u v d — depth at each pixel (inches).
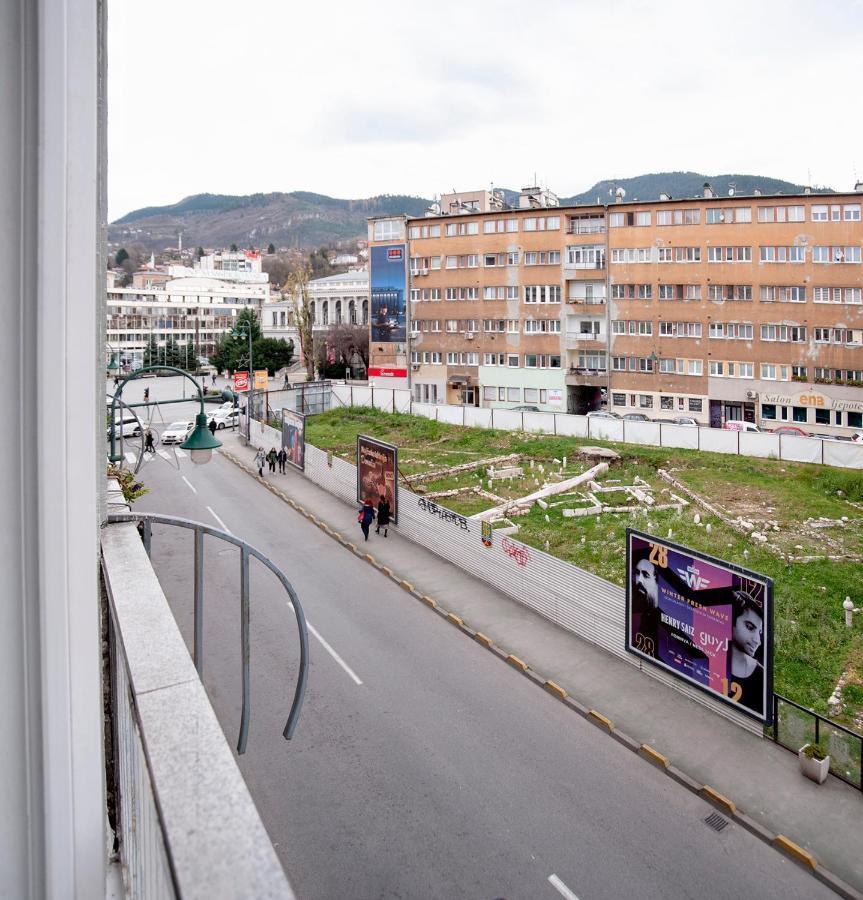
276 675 591.8
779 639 621.0
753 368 1774.1
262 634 672.4
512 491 1135.0
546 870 381.7
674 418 1841.8
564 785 454.9
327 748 490.6
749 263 1758.1
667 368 1861.5
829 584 733.3
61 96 63.4
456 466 1288.1
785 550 831.1
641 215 1854.1
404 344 2204.7
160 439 1759.4
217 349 3454.7
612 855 393.4
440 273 2137.1
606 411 1920.5
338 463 1238.3
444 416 1763.0
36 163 62.2
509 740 505.4
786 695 543.8
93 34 72.3
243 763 470.6
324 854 391.9
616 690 568.1
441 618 722.8
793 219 1713.8
